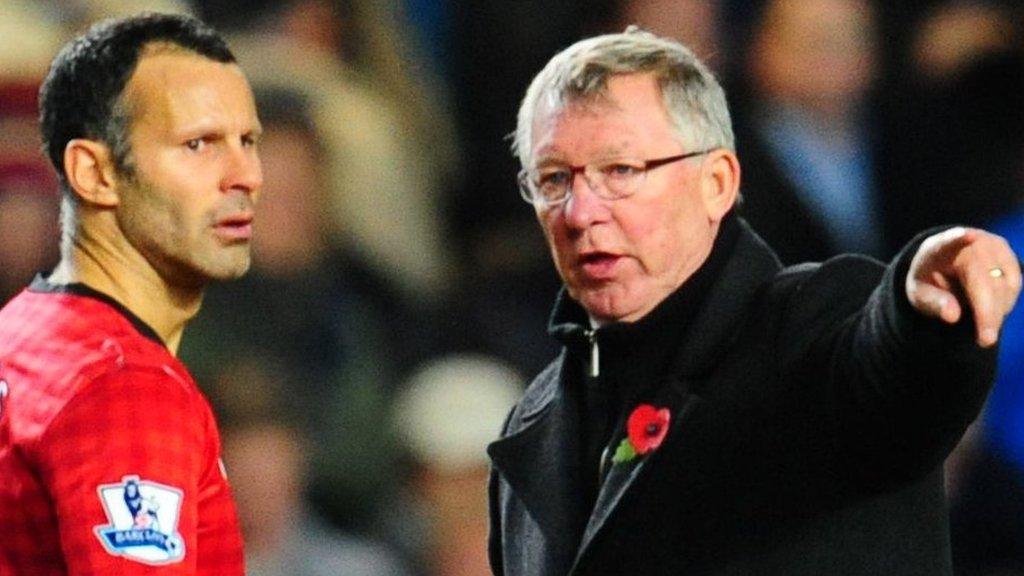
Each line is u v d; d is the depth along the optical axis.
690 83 18.98
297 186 34.12
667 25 36.34
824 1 35.81
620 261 18.83
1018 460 34.25
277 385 31.09
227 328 32.47
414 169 38.00
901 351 16.64
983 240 16.05
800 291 18.53
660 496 18.44
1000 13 38.00
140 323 18.77
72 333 18.42
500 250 36.81
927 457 17.27
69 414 17.86
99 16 34.94
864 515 18.06
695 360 18.72
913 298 16.38
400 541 31.89
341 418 32.97
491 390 32.56
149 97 18.72
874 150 36.50
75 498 17.67
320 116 36.38
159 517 17.69
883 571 18.02
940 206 36.44
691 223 18.92
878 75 37.06
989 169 36.75
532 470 19.52
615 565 18.53
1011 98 36.97
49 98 18.98
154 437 17.83
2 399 18.42
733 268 19.00
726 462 18.31
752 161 34.09
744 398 18.34
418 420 32.44
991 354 16.47
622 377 19.12
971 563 34.22
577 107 18.83
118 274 18.89
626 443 18.69
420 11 39.38
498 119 38.72
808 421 18.03
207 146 18.84
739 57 36.19
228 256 18.94
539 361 35.06
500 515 20.41
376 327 34.88
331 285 34.38
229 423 30.19
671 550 18.39
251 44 37.00
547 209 19.06
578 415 19.48
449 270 37.62
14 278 32.50
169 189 18.70
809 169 35.41
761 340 18.53
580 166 18.80
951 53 37.25
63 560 18.11
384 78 38.38
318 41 37.91
